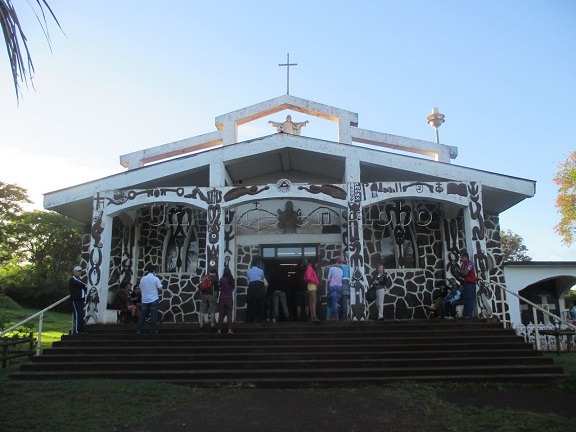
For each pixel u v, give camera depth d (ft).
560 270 58.39
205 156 51.44
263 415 25.11
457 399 28.19
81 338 38.70
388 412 25.54
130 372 33.06
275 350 35.91
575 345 53.06
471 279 43.73
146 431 22.63
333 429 22.93
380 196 48.21
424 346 36.19
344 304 45.06
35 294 139.33
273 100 59.57
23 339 39.42
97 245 47.70
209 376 32.60
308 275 44.32
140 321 39.19
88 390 28.94
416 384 31.22
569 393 29.73
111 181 51.29
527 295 65.62
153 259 57.67
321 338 37.78
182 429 22.91
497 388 30.76
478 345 36.37
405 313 54.60
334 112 59.93
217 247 47.50
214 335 38.19
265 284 46.37
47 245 150.51
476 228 47.50
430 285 55.47
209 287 41.81
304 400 27.94
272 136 51.67
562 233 103.24
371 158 51.03
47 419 23.88
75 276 41.14
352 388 30.86
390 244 57.67
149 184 53.57
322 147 51.34
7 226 137.18
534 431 22.41
